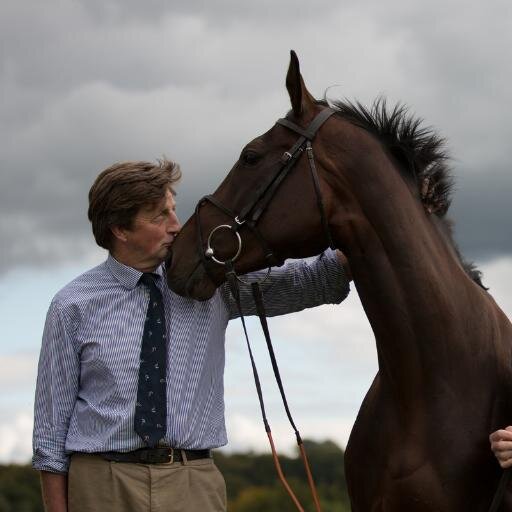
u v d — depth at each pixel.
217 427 4.46
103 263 4.52
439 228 4.57
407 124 4.57
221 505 4.45
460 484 4.30
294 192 4.48
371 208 4.41
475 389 4.37
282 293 4.90
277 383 4.61
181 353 4.41
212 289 4.53
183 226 4.62
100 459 4.30
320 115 4.53
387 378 4.50
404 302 4.36
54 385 4.35
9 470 20.33
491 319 4.53
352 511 4.80
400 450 4.38
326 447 24.86
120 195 4.36
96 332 4.35
